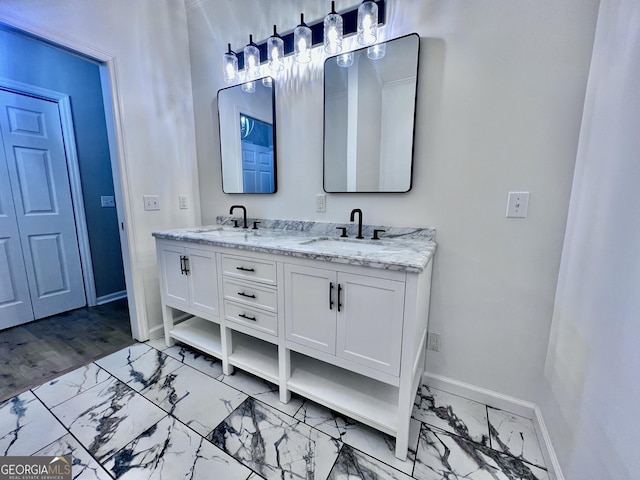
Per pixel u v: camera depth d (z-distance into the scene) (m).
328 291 1.25
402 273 1.06
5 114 2.20
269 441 1.25
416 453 1.19
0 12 1.35
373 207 1.63
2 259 2.25
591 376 0.88
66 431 1.28
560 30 1.13
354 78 1.58
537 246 1.28
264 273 1.44
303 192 1.87
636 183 0.74
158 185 2.10
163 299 1.98
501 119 1.27
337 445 1.23
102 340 2.12
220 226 2.24
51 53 2.38
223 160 2.18
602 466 0.77
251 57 1.82
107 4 1.75
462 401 1.50
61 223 2.57
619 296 0.76
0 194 2.22
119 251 3.01
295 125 1.83
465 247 1.43
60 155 2.52
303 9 1.69
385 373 1.16
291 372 1.53
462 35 1.30
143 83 1.96
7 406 1.43
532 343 1.35
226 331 1.68
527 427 1.34
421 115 1.43
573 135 1.15
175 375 1.70
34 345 2.04
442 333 1.55
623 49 0.86
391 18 1.44
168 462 1.14
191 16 2.16
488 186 1.34
